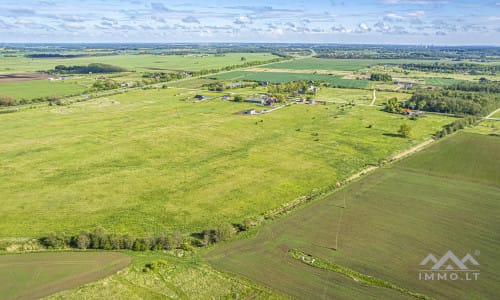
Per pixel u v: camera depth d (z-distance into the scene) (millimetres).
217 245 61219
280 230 66000
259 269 55000
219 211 73000
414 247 60688
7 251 58312
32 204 74188
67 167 94562
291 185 86125
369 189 84062
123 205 74688
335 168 97188
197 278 52781
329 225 67688
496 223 68750
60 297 48406
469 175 93000
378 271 54500
